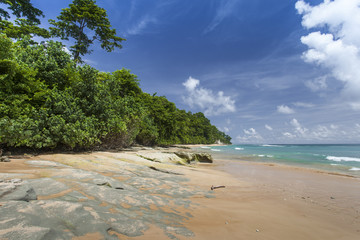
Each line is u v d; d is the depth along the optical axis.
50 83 14.08
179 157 17.66
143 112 26.78
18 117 9.95
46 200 2.68
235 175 10.63
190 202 4.66
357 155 28.44
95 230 2.18
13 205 2.18
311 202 5.57
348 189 7.43
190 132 92.56
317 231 3.56
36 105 11.71
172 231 2.72
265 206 4.99
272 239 3.03
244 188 7.23
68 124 11.62
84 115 14.70
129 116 23.14
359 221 4.18
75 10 27.92
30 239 1.64
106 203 3.29
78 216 2.38
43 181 3.62
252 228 3.40
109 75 29.05
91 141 13.70
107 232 2.24
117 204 3.39
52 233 1.86
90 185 4.07
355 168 14.34
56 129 10.95
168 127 50.50
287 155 28.72
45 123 10.98
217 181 8.32
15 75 10.84
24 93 11.38
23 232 1.71
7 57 9.88
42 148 11.55
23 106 10.74
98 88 16.84
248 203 5.18
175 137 56.38
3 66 9.77
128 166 9.36
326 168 14.32
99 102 15.97
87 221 2.33
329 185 8.17
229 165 16.30
